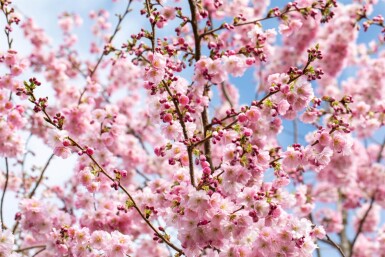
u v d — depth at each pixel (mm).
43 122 8492
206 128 4680
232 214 3740
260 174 3781
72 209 8203
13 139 5945
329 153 4023
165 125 4379
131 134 9898
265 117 4215
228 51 4598
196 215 3738
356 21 7582
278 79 4121
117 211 5730
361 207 10336
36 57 9734
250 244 4000
